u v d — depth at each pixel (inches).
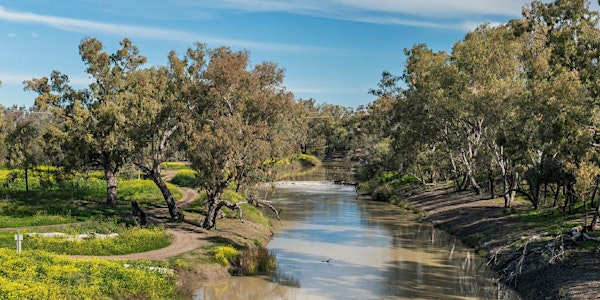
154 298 1039.6
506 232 1617.9
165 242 1477.6
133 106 1685.5
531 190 1813.5
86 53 2012.8
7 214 1814.7
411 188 3043.8
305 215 2397.9
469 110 1857.8
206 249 1435.8
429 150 2940.5
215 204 1705.2
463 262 1467.8
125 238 1461.6
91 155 2126.0
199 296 1163.9
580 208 1620.3
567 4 1382.9
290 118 1948.8
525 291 1144.8
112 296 1001.5
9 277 1010.1
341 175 4650.6
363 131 5241.1
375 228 2054.6
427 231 1984.5
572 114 1285.7
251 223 1899.6
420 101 2192.4
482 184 2628.0
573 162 1408.7
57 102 2042.3
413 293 1181.1
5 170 3326.8
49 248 1332.4
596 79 1248.2
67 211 1883.6
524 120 1531.7
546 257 1211.9
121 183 2790.4
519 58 1920.5
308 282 1282.0
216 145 1518.2
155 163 1815.9
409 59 2819.9
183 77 1738.4
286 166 5206.7
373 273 1362.0
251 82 1663.4
